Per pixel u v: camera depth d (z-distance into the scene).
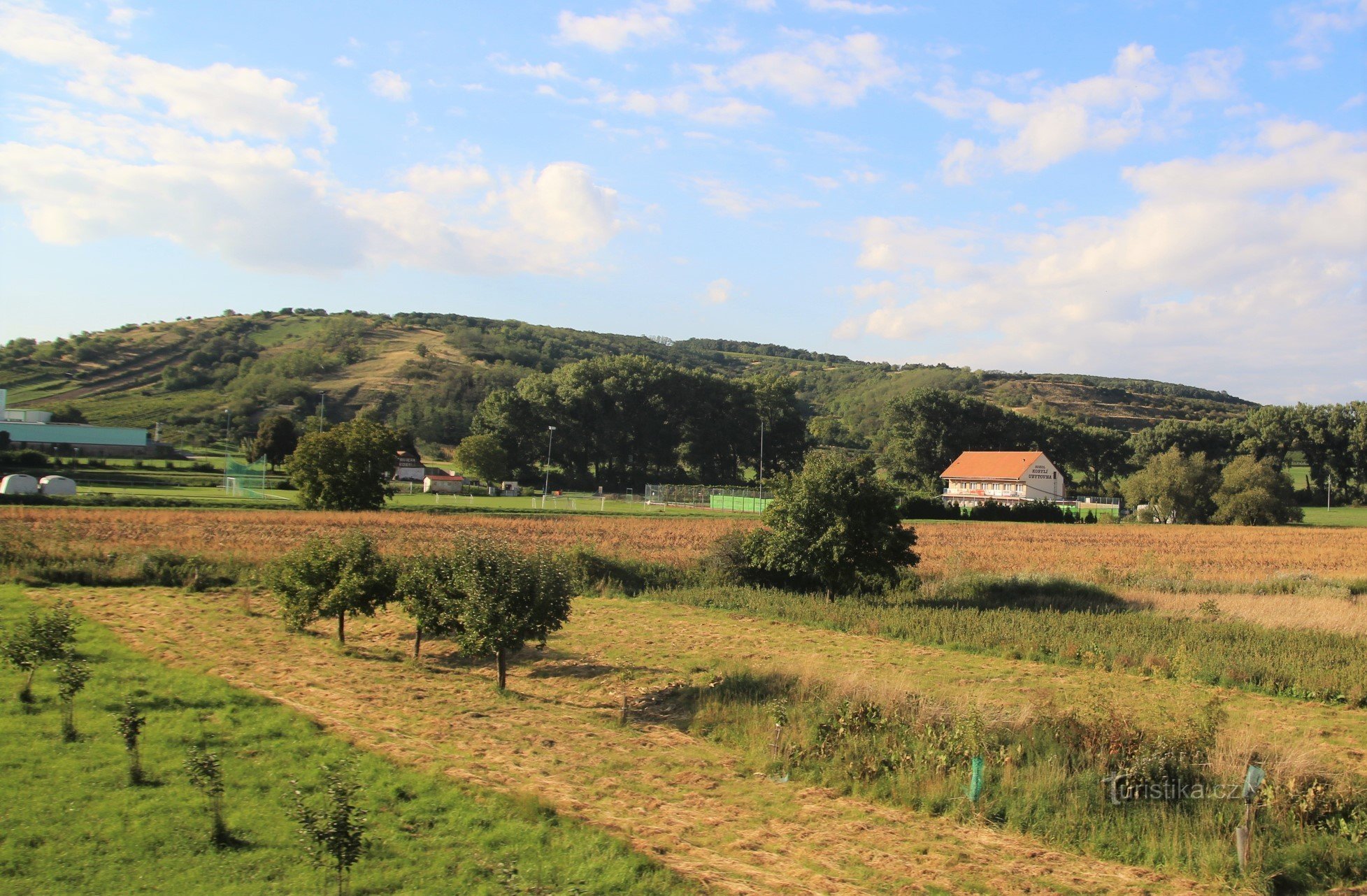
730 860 12.09
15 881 10.14
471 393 156.62
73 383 160.12
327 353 185.75
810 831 13.30
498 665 22.02
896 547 37.31
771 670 22.30
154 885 10.29
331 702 19.36
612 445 130.62
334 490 65.88
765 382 141.50
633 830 12.96
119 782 13.25
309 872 10.84
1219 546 64.00
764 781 15.67
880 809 14.33
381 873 10.91
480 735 17.50
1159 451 136.25
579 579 37.97
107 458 109.31
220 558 38.25
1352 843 12.48
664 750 17.27
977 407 138.25
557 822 12.92
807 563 37.00
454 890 10.52
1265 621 30.08
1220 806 13.52
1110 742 15.30
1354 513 113.19
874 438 163.25
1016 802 13.90
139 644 23.91
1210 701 17.83
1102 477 144.38
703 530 62.56
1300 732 18.16
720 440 134.88
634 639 27.73
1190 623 29.39
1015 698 20.33
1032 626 28.78
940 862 12.21
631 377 133.38
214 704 17.94
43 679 18.67
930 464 135.38
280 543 46.22
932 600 36.50
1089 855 12.62
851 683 19.27
